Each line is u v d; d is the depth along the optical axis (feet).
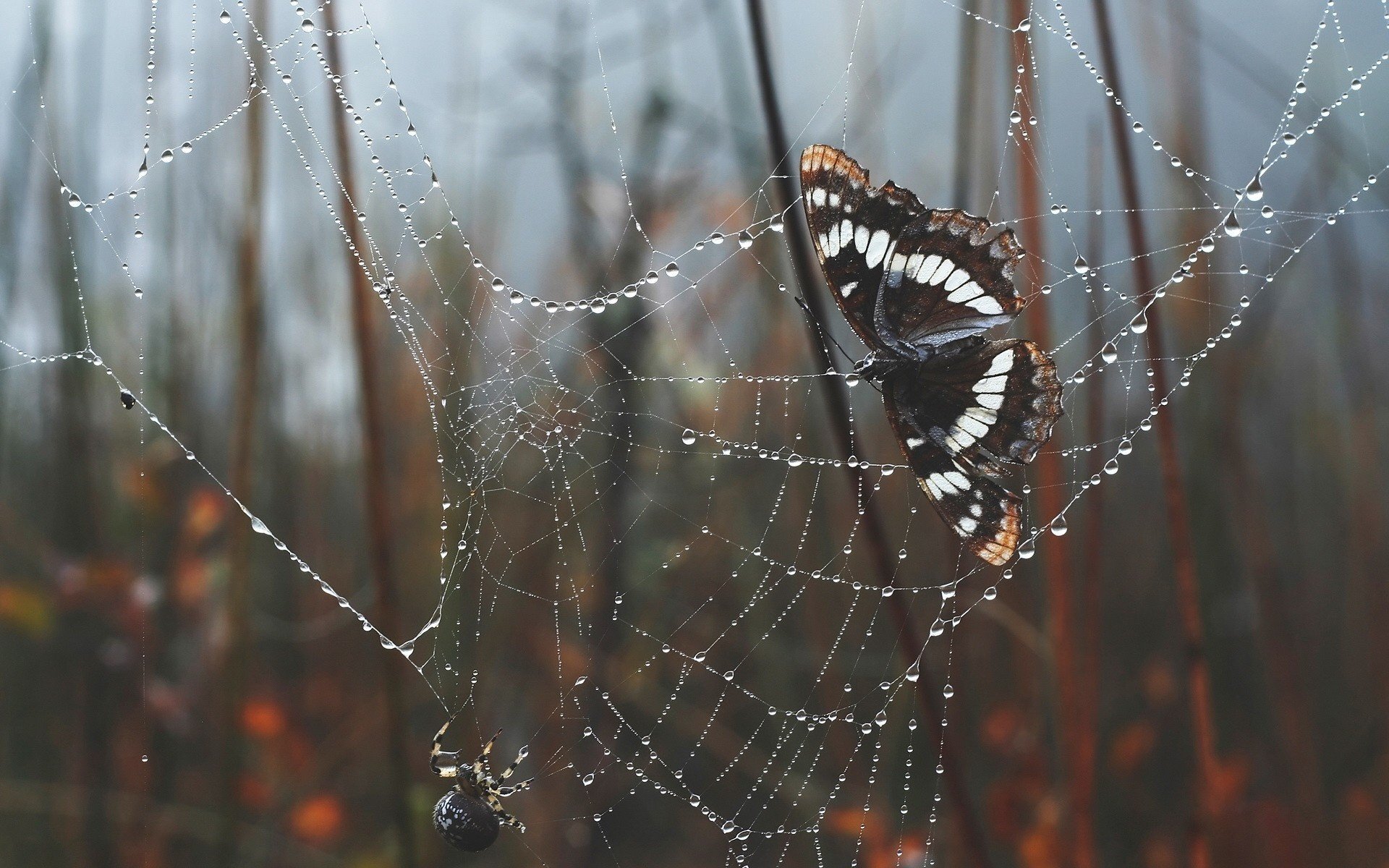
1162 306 1.23
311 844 1.22
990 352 1.08
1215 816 1.13
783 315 1.26
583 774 1.26
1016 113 1.14
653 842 1.26
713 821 1.26
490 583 1.25
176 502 1.23
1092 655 1.13
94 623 1.18
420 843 1.19
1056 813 1.16
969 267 1.07
